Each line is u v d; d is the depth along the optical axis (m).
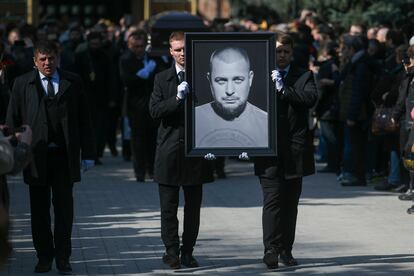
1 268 10.55
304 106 15.34
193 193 15.70
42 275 15.31
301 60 27.06
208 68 15.25
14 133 13.48
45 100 15.26
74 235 18.56
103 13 55.56
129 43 26.06
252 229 19.06
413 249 17.09
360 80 24.36
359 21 38.50
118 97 30.84
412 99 20.59
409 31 24.38
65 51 29.66
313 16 35.19
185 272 15.41
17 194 23.91
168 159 15.48
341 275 15.08
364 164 25.16
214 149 15.29
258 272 15.35
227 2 50.16
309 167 15.52
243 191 24.48
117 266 15.88
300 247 17.33
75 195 23.92
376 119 22.58
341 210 21.33
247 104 15.27
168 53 26.19
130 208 21.81
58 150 15.32
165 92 15.52
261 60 15.25
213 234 18.58
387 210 21.33
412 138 19.02
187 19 28.58
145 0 52.62
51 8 54.81
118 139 38.41
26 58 25.14
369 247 17.28
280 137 15.38
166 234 15.63
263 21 40.66
